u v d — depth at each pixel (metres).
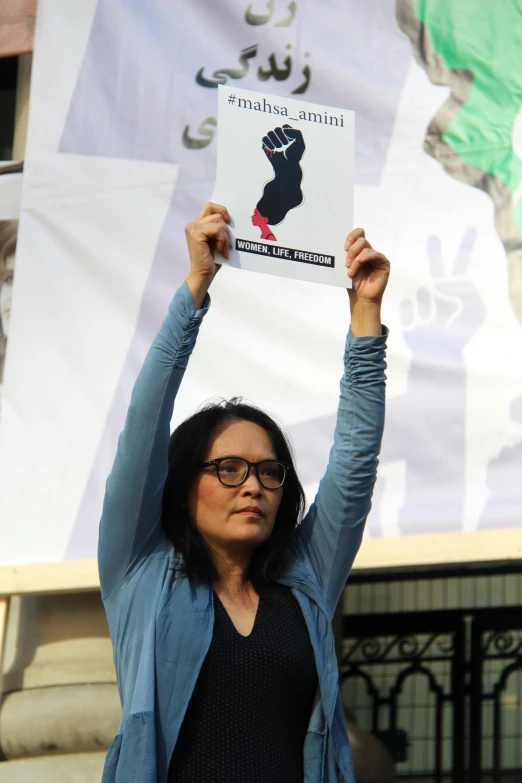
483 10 6.15
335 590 3.26
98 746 5.95
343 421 3.28
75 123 6.57
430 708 9.50
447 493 5.50
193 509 3.13
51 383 6.18
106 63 6.62
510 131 5.94
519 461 5.46
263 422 3.28
